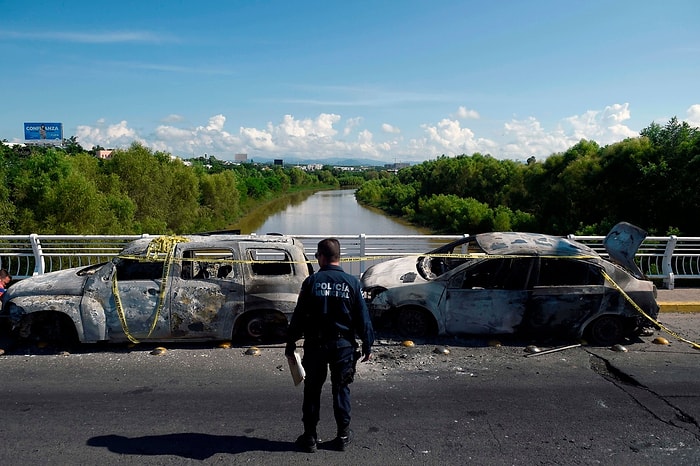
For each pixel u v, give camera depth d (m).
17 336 6.66
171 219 40.31
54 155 25.22
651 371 6.09
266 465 3.95
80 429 4.46
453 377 5.82
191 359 6.23
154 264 6.67
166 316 6.42
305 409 4.09
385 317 7.20
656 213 24.34
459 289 6.98
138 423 4.59
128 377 5.65
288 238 7.31
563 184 33.62
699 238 9.99
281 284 6.69
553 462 4.07
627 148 26.77
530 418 4.84
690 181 22.30
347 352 4.03
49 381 5.50
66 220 23.88
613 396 5.38
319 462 4.00
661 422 4.81
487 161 60.91
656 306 6.99
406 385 5.57
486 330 6.98
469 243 7.92
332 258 4.22
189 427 4.54
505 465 4.01
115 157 34.53
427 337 7.15
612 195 27.59
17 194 23.89
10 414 4.72
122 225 28.52
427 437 4.44
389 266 7.98
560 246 7.21
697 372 6.09
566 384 5.68
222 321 6.54
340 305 4.02
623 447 4.34
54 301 6.30
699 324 8.12
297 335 4.09
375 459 4.06
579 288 6.91
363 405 5.06
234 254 6.67
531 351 6.69
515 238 7.51
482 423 4.72
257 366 6.03
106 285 6.43
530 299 6.89
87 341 6.34
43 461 3.93
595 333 7.01
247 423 4.63
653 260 11.34
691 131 24.86
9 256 9.90
